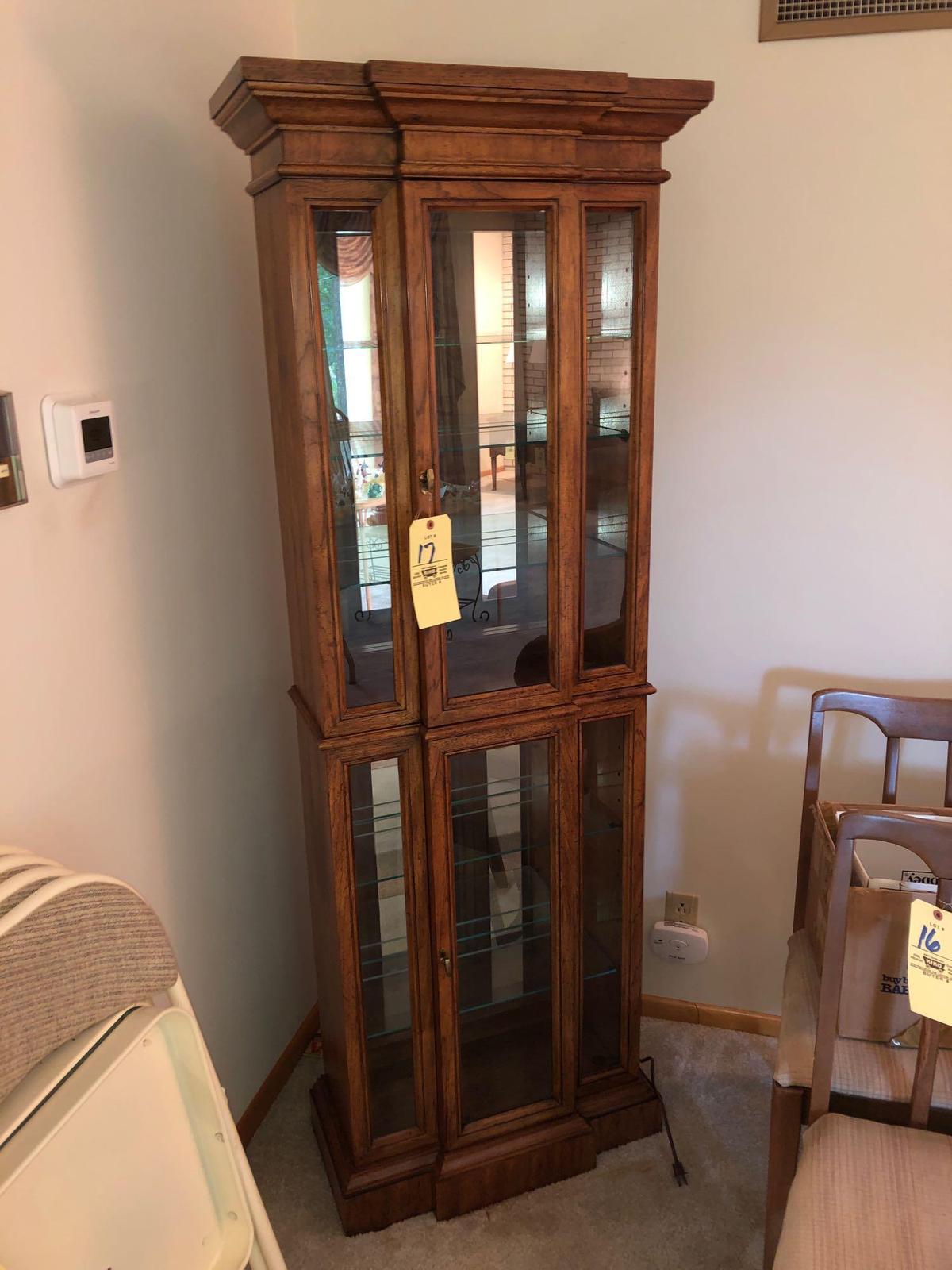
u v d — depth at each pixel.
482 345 1.51
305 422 1.44
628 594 1.72
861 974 1.49
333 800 1.62
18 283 1.29
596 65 1.85
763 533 2.02
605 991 1.98
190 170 1.67
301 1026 2.27
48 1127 0.99
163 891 1.70
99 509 1.47
